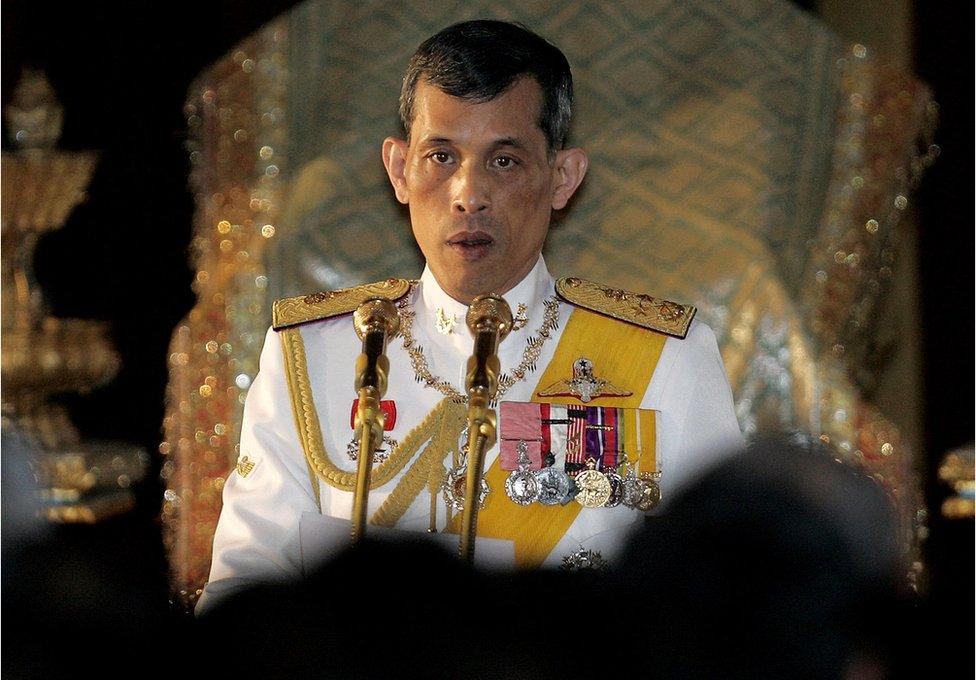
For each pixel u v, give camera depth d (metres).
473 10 16.91
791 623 4.18
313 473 9.48
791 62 16.53
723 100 16.39
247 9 19.89
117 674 4.02
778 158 16.03
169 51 20.00
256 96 16.97
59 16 20.08
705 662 4.12
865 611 4.31
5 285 17.55
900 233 17.30
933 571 17.17
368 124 16.59
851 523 4.38
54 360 17.16
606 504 9.20
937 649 6.90
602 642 4.03
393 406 9.74
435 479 9.44
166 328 20.12
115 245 20.30
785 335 14.91
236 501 9.38
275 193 16.53
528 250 9.50
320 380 9.90
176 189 20.12
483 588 4.00
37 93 17.97
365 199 16.19
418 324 10.00
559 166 9.79
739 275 15.25
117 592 4.33
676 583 4.20
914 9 18.80
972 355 18.47
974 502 15.73
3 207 17.39
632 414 9.50
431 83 9.13
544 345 9.87
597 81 16.59
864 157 16.12
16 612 4.20
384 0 17.14
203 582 13.27
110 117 20.17
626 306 10.03
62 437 17.67
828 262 15.71
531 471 9.26
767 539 4.23
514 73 9.09
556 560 9.18
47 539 4.80
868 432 14.55
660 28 16.75
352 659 3.88
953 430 18.36
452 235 9.22
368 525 8.22
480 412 7.80
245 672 3.90
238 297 15.80
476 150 9.11
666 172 16.08
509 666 3.91
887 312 18.19
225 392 15.54
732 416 9.66
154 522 17.72
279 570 8.72
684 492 4.42
